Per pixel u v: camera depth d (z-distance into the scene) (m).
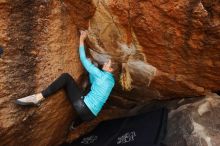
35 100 4.32
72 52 4.68
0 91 4.10
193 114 5.21
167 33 4.09
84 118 4.89
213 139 4.83
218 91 5.39
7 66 4.12
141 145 5.17
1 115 4.16
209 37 3.93
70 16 4.45
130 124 5.71
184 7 3.71
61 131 5.60
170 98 5.64
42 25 4.23
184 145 4.96
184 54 4.33
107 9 4.12
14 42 4.11
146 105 5.95
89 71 4.79
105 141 5.69
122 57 4.78
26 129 4.55
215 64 4.35
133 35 4.34
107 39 4.57
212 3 3.61
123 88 5.45
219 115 5.12
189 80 4.86
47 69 4.41
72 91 4.70
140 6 3.91
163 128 5.30
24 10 4.05
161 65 4.68
